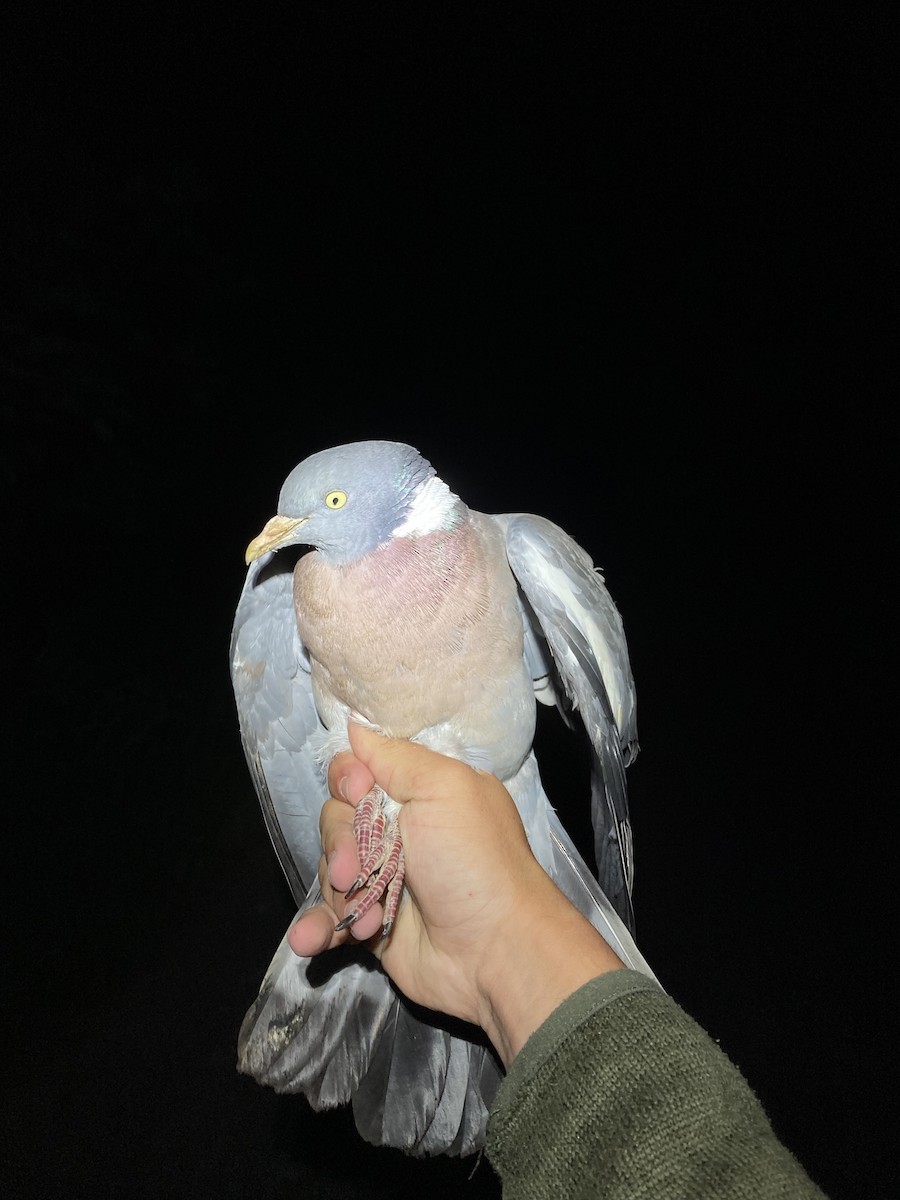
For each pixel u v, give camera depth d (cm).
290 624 34
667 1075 14
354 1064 30
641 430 146
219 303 108
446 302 152
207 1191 42
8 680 75
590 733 31
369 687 30
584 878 33
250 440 109
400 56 150
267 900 58
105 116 108
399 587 29
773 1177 13
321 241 140
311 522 29
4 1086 46
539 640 36
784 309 159
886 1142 45
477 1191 42
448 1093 30
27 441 82
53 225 90
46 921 56
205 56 123
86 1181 42
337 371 139
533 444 143
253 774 36
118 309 92
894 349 154
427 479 30
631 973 17
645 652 98
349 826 27
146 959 54
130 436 91
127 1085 46
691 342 157
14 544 80
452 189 155
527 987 21
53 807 65
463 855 23
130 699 74
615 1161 14
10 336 84
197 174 111
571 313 157
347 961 31
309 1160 43
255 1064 30
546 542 32
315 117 141
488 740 31
